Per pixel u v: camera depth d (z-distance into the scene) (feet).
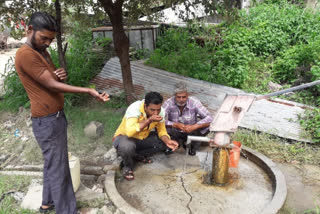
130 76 16.78
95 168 11.60
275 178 10.44
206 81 19.97
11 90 18.15
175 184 10.69
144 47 26.02
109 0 14.43
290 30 24.75
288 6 29.07
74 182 9.69
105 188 10.00
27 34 7.09
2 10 14.10
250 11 27.55
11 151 13.12
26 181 10.53
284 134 14.14
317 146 13.50
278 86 20.16
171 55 23.75
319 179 11.18
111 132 14.39
